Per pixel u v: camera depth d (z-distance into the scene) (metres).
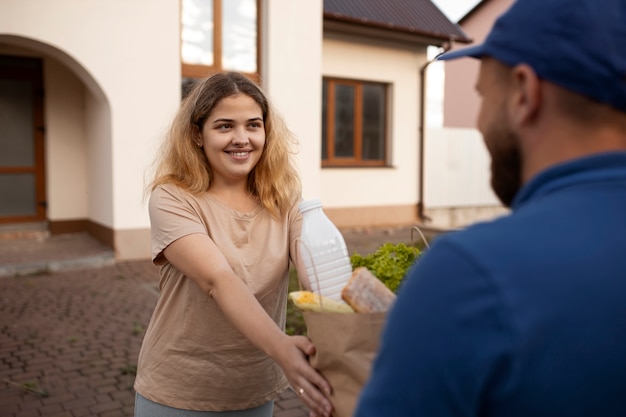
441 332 0.77
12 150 9.27
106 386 4.19
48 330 5.40
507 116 0.89
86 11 7.76
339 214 11.44
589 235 0.78
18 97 9.23
